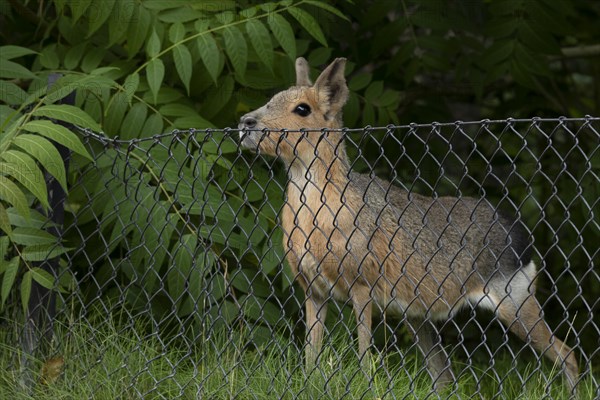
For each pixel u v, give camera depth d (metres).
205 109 11.13
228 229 10.13
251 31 10.33
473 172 14.75
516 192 15.52
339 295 9.93
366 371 8.45
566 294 14.57
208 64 10.30
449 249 10.32
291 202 9.82
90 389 8.52
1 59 10.19
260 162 11.05
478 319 13.35
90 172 10.13
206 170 10.01
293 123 9.70
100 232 9.34
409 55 12.70
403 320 8.14
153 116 10.46
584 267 14.70
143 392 8.66
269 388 8.23
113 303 10.25
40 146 8.37
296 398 8.01
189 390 8.52
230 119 11.34
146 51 10.52
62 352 9.02
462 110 17.14
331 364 8.44
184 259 9.62
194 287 9.66
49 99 8.98
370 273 9.72
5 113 9.73
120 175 9.96
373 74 13.98
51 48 11.35
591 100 17.47
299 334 10.90
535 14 12.35
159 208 9.62
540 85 14.94
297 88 9.95
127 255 9.06
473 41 12.96
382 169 14.03
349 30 12.82
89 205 9.39
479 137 15.47
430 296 10.27
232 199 10.52
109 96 10.47
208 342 9.13
